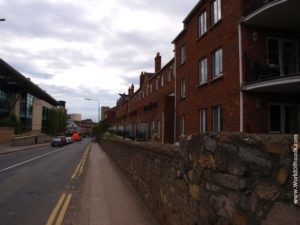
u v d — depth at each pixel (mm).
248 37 15070
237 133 3836
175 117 25688
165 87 33688
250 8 15133
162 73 35500
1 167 21594
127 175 14570
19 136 57969
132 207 9141
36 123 82625
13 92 66375
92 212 8625
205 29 19797
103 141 43188
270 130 14977
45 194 11750
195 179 5043
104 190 11852
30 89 71188
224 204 4031
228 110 15914
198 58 20500
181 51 25203
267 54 15266
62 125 109812
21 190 12617
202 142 4797
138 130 45281
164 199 7035
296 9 13422
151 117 35344
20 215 8766
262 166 3270
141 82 50688
